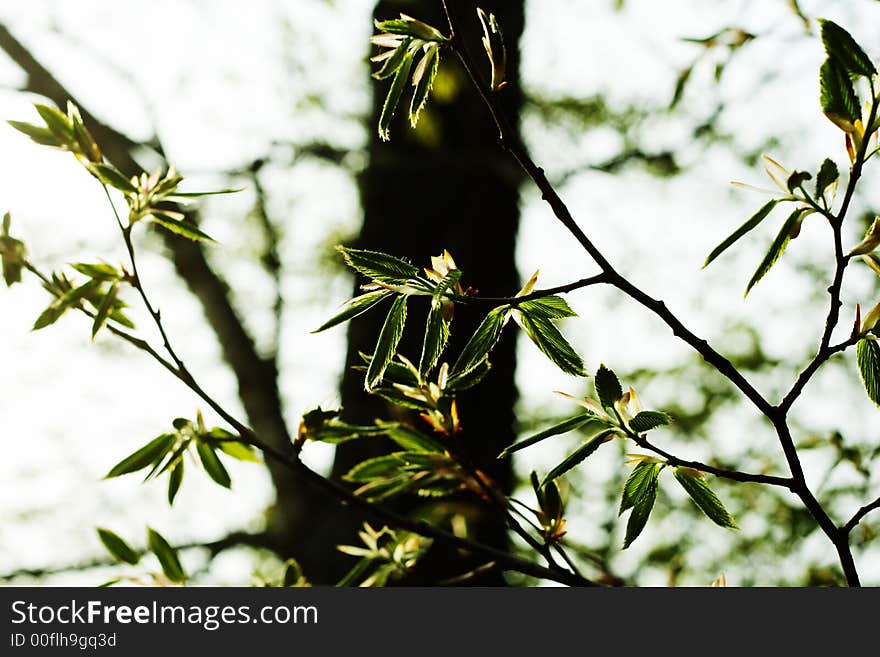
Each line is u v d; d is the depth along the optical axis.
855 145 0.99
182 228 1.26
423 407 1.30
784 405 1.13
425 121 3.18
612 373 1.18
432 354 1.09
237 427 1.24
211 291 4.90
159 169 1.27
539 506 1.32
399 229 3.10
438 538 1.28
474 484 1.31
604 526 4.91
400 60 1.08
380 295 1.14
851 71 0.97
